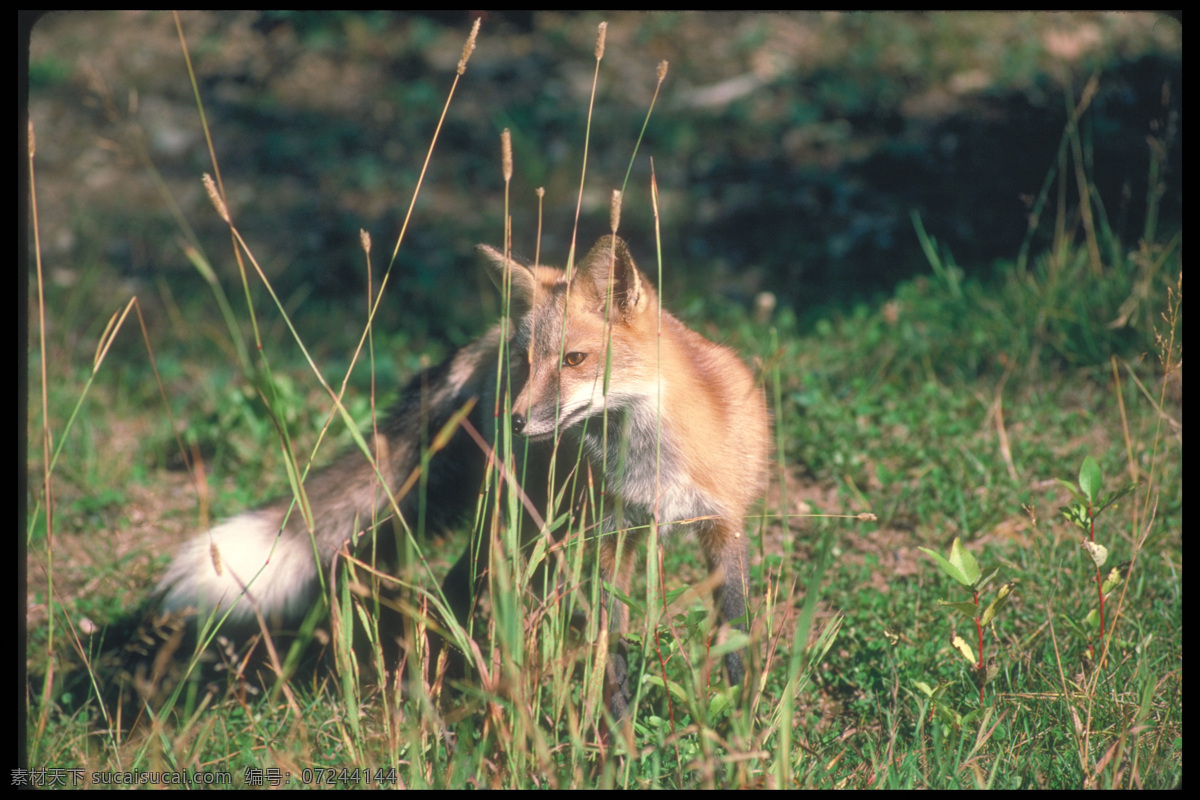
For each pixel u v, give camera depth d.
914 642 6.88
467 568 7.35
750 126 18.14
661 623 6.08
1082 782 5.23
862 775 5.51
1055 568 7.42
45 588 8.39
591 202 16.98
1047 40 18.36
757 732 5.34
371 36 21.89
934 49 19.08
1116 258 10.90
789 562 8.00
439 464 8.08
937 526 8.57
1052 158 14.38
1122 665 6.15
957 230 14.48
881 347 11.48
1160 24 17.69
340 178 18.22
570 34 21.47
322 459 10.34
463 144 18.94
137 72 20.88
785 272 14.62
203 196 17.80
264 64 21.25
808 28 20.80
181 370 12.95
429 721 5.38
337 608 5.40
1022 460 9.19
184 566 7.61
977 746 5.38
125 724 6.73
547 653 5.22
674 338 7.03
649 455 6.71
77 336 13.98
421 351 13.56
